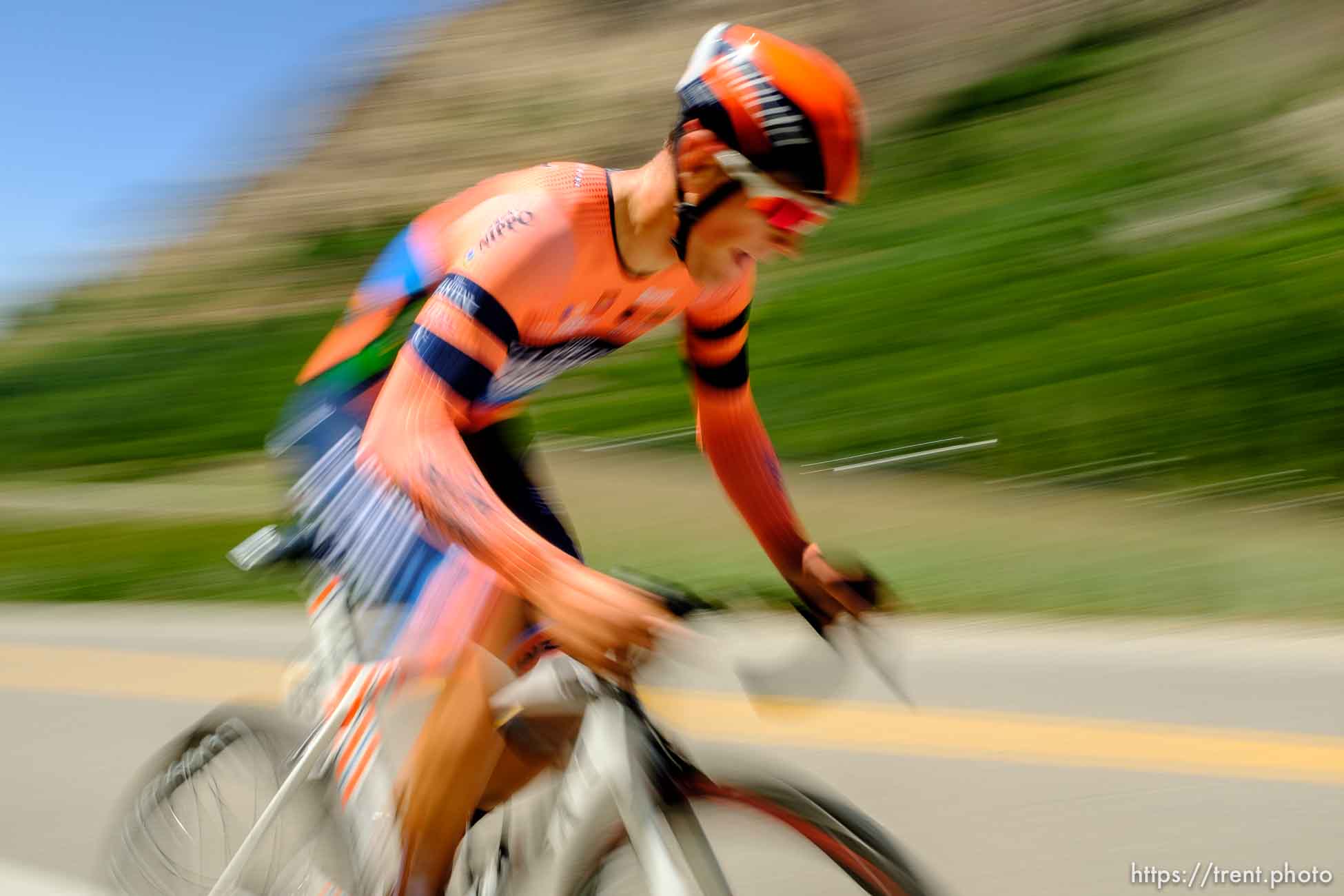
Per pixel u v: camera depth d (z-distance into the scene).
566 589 1.39
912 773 3.05
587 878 1.56
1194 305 8.32
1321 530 5.30
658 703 3.15
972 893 2.44
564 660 1.58
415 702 1.85
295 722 2.16
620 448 7.94
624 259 1.74
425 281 1.77
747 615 4.29
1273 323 7.55
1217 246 9.69
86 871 2.77
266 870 2.06
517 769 1.74
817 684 1.67
